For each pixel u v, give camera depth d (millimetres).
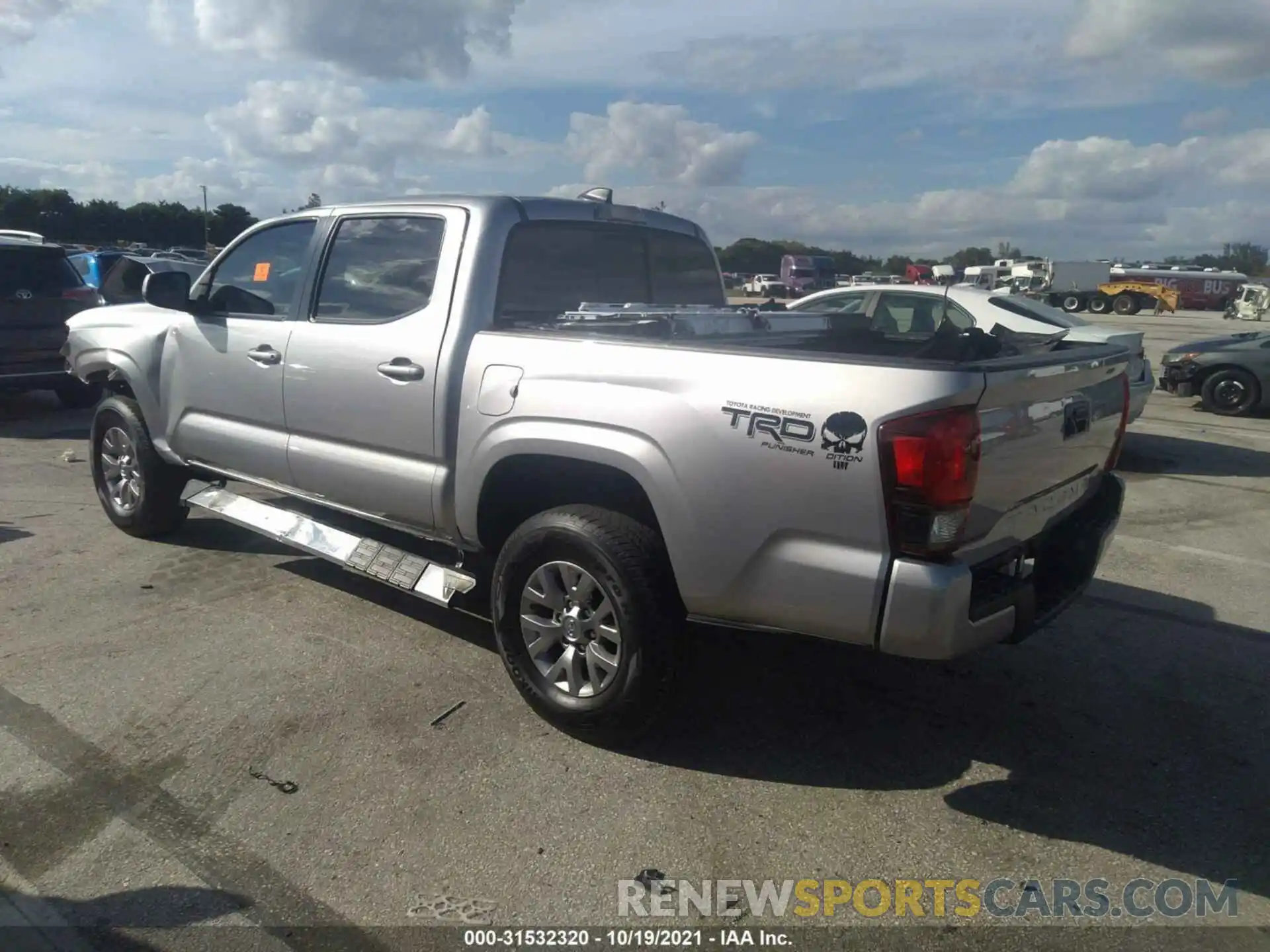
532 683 3756
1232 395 12820
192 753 3547
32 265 10328
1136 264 54000
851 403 2938
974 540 3066
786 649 4574
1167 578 5852
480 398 3820
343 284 4496
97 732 3680
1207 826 3254
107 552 5770
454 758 3559
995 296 9016
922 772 3559
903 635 2947
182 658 4324
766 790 3408
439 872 2926
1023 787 3467
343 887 2850
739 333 4359
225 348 4977
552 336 3662
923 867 3012
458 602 4879
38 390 10695
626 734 3576
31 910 2727
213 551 5812
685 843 3098
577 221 4465
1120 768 3617
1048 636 4871
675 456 3244
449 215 4156
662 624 3400
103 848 3006
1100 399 3828
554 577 3678
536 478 3906
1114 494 4102
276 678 4148
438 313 4043
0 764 3453
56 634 4562
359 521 4922
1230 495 8148
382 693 4039
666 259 5051
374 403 4219
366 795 3309
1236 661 4605
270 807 3232
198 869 2910
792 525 3068
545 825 3166
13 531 6164
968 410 2877
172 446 5500
